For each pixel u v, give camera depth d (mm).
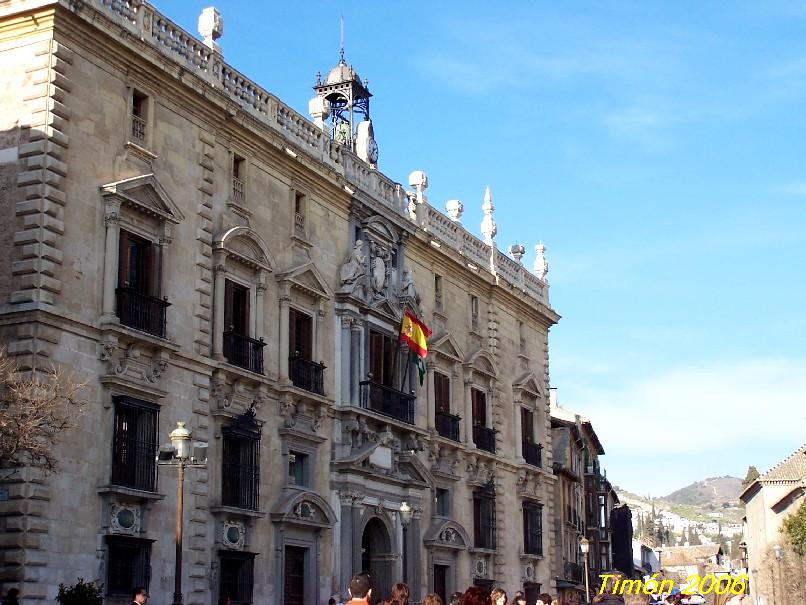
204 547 35219
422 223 51562
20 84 31719
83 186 32062
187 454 27641
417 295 49438
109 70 33656
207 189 37281
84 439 30938
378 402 45219
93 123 32781
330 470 42406
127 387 32312
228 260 37969
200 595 34719
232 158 38906
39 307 29891
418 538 47594
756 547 107688
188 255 36000
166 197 34688
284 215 41500
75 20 32219
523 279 62344
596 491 96250
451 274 53906
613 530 104062
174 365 34656
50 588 29328
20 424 25688
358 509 43219
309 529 40500
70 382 28172
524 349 61094
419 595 47219
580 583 79688
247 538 37188
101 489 31156
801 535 76562
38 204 30594
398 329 47938
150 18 35531
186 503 34562
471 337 55156
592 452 99312
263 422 38531
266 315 39594
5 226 30844
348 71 53719
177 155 36156
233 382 37375
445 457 50969
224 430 36594
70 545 30109
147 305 33531
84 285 31656
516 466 57656
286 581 39375
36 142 31000
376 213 47375
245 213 39125
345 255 45219
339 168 45000
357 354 44344
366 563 45719
